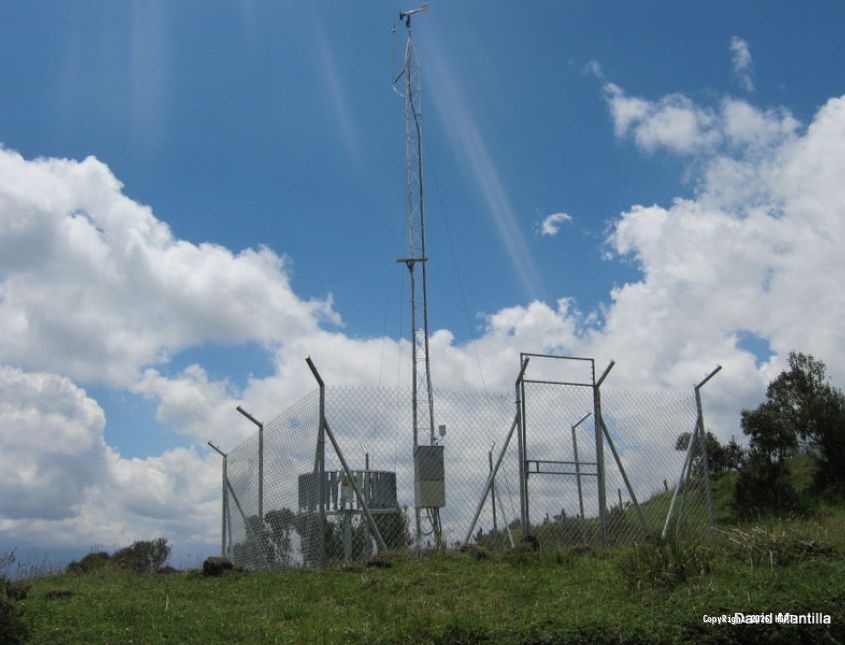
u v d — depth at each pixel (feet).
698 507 37.83
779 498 56.13
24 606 24.34
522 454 34.81
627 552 30.01
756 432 62.69
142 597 27.68
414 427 41.93
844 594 22.02
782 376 67.00
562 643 19.69
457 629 20.25
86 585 31.71
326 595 26.58
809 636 20.58
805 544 28.25
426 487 33.35
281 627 22.40
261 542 35.37
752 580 24.41
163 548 43.37
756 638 20.43
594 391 36.70
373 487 34.22
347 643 20.47
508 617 22.35
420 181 76.38
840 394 64.23
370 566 30.94
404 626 20.77
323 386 32.81
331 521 33.58
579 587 26.35
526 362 35.24
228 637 21.48
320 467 32.22
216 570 32.35
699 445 38.86
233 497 40.22
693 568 26.11
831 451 61.46
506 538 34.35
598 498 35.58
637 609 22.44
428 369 69.67
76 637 21.02
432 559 31.37
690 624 20.53
